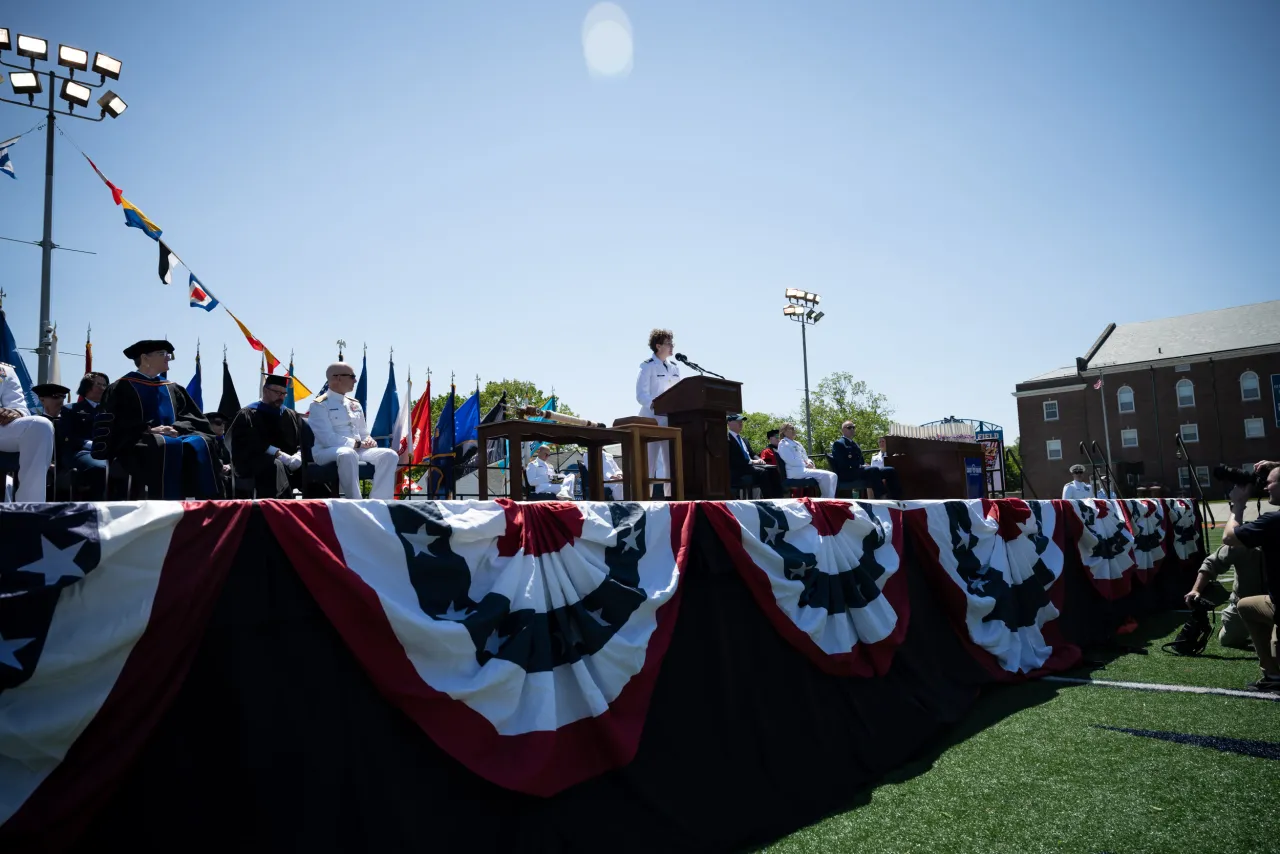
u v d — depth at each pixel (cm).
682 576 411
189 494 534
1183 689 634
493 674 306
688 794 384
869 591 529
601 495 629
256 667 261
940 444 1053
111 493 566
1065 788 430
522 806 316
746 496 934
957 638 628
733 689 424
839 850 366
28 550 215
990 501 717
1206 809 392
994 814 399
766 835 399
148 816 235
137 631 229
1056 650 743
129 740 227
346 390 707
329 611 271
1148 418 5981
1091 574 849
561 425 575
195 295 1155
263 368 1223
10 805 205
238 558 262
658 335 866
